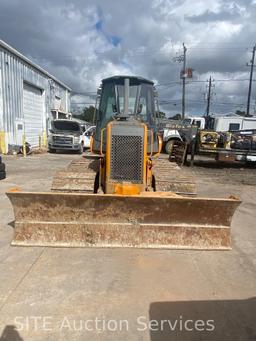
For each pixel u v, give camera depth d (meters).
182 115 39.88
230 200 4.63
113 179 5.14
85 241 4.72
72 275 3.93
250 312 3.31
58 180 6.15
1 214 6.41
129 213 4.70
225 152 15.82
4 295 3.45
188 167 16.06
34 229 4.72
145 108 6.70
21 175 11.50
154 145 6.68
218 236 4.84
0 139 18.20
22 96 21.30
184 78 39.72
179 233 4.78
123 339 2.85
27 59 21.50
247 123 25.36
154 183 6.36
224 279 3.98
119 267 4.18
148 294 3.58
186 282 3.87
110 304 3.36
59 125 22.33
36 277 3.85
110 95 6.70
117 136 5.11
